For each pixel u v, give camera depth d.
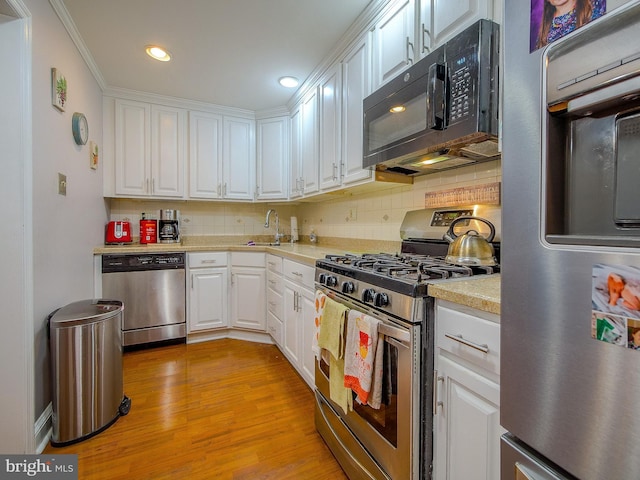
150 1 1.63
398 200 1.99
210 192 3.05
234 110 3.12
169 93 2.78
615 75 0.45
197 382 2.06
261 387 2.00
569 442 0.52
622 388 0.45
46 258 1.52
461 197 1.52
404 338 0.97
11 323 1.31
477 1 1.13
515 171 0.59
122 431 1.56
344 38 1.94
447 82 1.17
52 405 1.46
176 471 1.31
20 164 1.32
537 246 0.56
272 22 1.81
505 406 0.63
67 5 1.65
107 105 2.66
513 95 0.59
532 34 0.56
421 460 0.97
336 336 1.28
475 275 1.11
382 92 1.53
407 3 1.45
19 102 1.31
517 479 0.61
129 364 2.34
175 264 2.70
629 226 0.47
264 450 1.43
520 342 0.59
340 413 1.37
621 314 0.45
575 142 0.52
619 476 0.46
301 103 2.72
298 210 3.67
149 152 2.82
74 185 1.93
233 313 2.90
